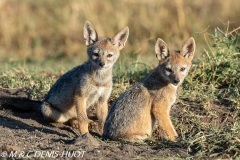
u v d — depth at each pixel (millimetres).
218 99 13070
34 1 26234
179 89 13438
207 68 13961
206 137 10531
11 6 25797
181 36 23500
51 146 10039
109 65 12344
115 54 12625
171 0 25281
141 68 15680
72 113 12969
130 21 24703
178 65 11508
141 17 24562
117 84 14125
